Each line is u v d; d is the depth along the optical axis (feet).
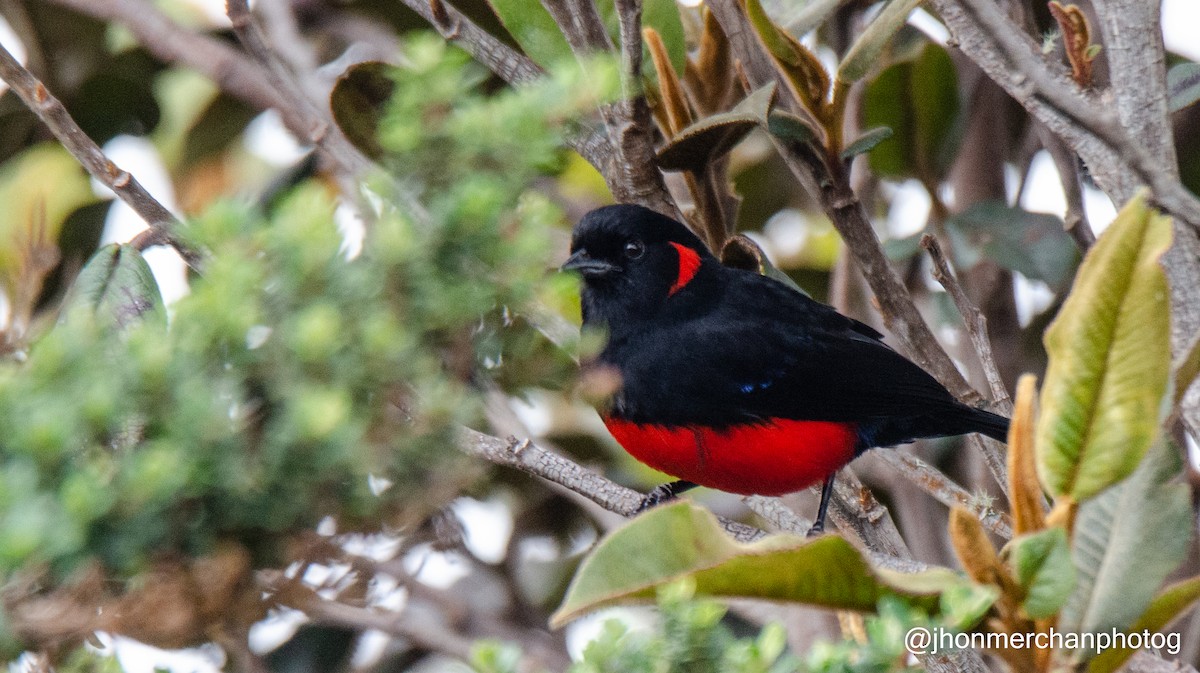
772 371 33.17
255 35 27.02
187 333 11.44
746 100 27.22
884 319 29.86
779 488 34.17
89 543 10.96
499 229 12.48
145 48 40.57
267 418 11.75
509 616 36.14
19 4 40.14
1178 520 17.70
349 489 12.13
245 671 13.09
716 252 32.01
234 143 44.16
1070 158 29.73
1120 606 17.31
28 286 14.23
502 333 13.29
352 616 27.50
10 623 11.32
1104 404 16.43
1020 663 16.81
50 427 10.55
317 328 11.35
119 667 12.41
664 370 33.04
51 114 23.70
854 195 29.01
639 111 28.32
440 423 12.26
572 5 25.23
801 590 16.02
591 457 41.68
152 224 22.93
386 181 12.87
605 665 12.21
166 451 10.94
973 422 32.96
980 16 19.65
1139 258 16.17
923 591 15.65
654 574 15.60
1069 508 16.78
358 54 42.34
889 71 37.17
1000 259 35.17
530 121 12.78
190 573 11.76
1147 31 23.99
